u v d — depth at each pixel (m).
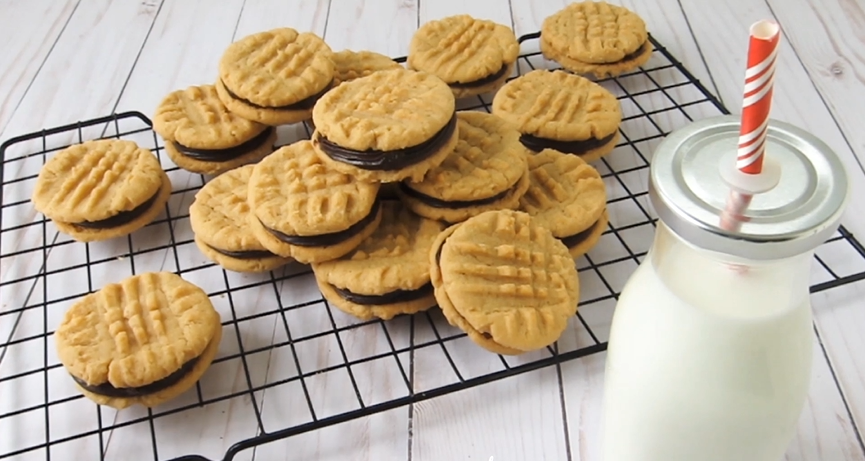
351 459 0.36
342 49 0.53
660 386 0.29
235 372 0.39
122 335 0.37
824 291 0.40
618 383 0.31
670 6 0.56
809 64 0.51
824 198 0.26
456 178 0.40
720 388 0.29
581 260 0.42
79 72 0.52
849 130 0.47
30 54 0.54
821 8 0.54
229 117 0.45
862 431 0.36
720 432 0.30
